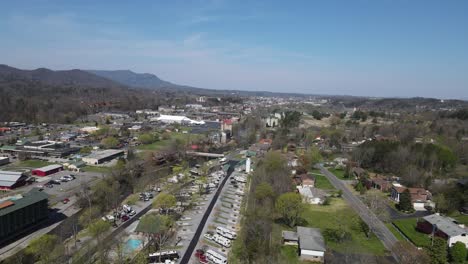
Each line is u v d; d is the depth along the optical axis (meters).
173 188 129.00
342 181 148.12
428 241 85.25
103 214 100.94
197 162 181.88
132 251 77.94
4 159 158.12
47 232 87.12
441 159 155.00
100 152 181.12
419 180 133.62
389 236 90.56
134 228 91.31
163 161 173.50
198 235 89.25
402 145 165.12
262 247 79.44
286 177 126.81
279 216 100.44
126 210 103.19
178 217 101.81
